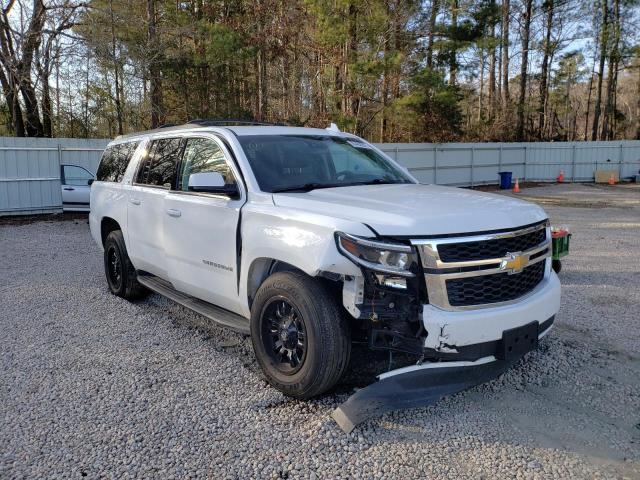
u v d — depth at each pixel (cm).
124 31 2230
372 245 321
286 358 383
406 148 2366
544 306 369
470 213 348
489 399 380
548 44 3841
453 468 302
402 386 332
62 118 2512
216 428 344
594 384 404
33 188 1612
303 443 326
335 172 472
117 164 644
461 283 333
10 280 757
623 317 563
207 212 449
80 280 751
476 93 4284
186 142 509
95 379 416
